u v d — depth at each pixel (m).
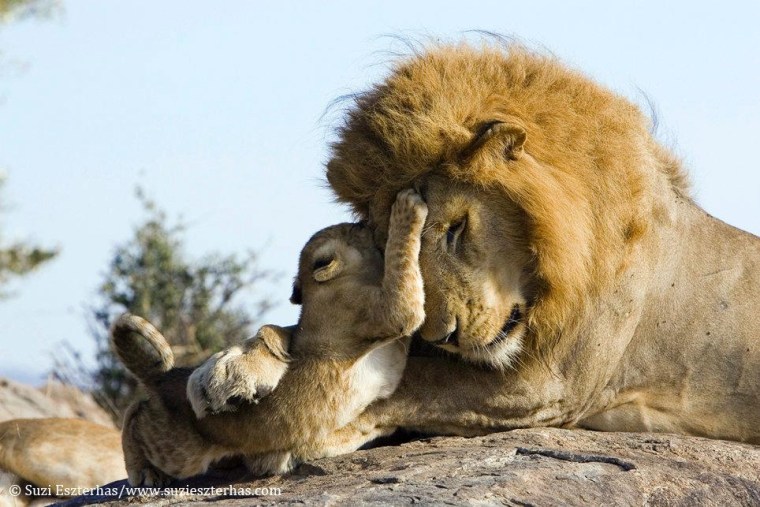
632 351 12.68
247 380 10.75
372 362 11.46
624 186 12.09
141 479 11.68
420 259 11.48
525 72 12.36
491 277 11.60
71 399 23.91
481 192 11.60
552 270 11.66
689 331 12.80
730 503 10.48
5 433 17.62
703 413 12.91
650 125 13.35
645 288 12.46
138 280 25.98
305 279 11.54
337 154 12.24
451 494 9.59
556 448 11.34
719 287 12.94
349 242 11.61
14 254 26.45
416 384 11.86
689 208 13.17
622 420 12.86
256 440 11.16
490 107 11.88
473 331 11.52
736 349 12.84
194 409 10.81
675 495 10.28
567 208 11.69
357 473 10.76
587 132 12.09
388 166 11.78
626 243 12.16
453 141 11.55
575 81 12.53
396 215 11.27
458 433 12.11
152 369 11.74
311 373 11.11
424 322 11.54
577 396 12.32
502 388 11.96
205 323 26.00
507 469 10.27
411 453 11.20
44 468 17.47
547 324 11.83
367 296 11.21
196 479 11.75
